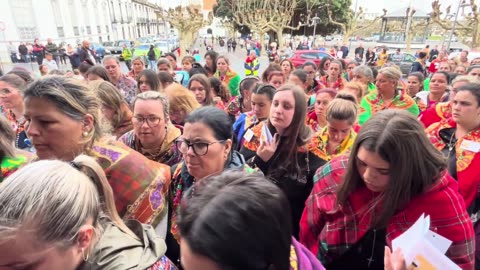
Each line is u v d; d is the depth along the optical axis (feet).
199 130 4.54
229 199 2.02
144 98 6.39
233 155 5.36
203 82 12.41
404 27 79.92
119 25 152.35
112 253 3.03
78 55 42.04
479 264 6.34
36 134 3.96
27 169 2.78
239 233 1.91
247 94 12.66
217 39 159.33
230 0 116.26
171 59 25.80
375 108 11.69
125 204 4.33
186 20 73.87
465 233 3.91
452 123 7.83
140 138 6.53
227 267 1.91
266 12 87.71
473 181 6.76
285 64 20.83
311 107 10.98
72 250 2.68
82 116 4.12
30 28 80.53
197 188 2.33
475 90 7.05
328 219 5.04
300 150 6.72
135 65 20.10
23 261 2.46
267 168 6.54
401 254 3.34
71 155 4.16
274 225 2.01
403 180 3.76
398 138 3.70
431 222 3.96
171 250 5.17
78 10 104.83
